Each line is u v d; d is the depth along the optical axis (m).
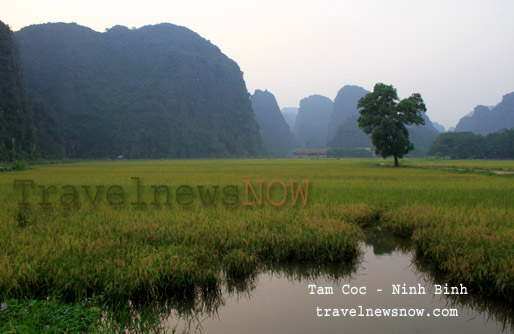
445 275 6.22
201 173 26.59
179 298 5.34
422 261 6.96
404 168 33.91
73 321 3.98
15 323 3.71
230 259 6.19
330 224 7.86
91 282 5.03
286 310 5.22
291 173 25.77
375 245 8.23
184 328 4.69
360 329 4.62
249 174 24.98
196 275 5.52
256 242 7.03
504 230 7.09
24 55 122.56
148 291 5.11
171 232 7.26
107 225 7.75
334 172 26.92
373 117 36.19
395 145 35.97
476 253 5.81
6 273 4.84
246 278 6.17
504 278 5.14
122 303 4.88
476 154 86.56
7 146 66.19
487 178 20.39
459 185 15.98
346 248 6.89
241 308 5.31
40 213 9.42
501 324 4.84
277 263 6.80
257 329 4.65
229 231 7.36
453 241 6.61
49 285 4.93
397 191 13.86
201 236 7.19
